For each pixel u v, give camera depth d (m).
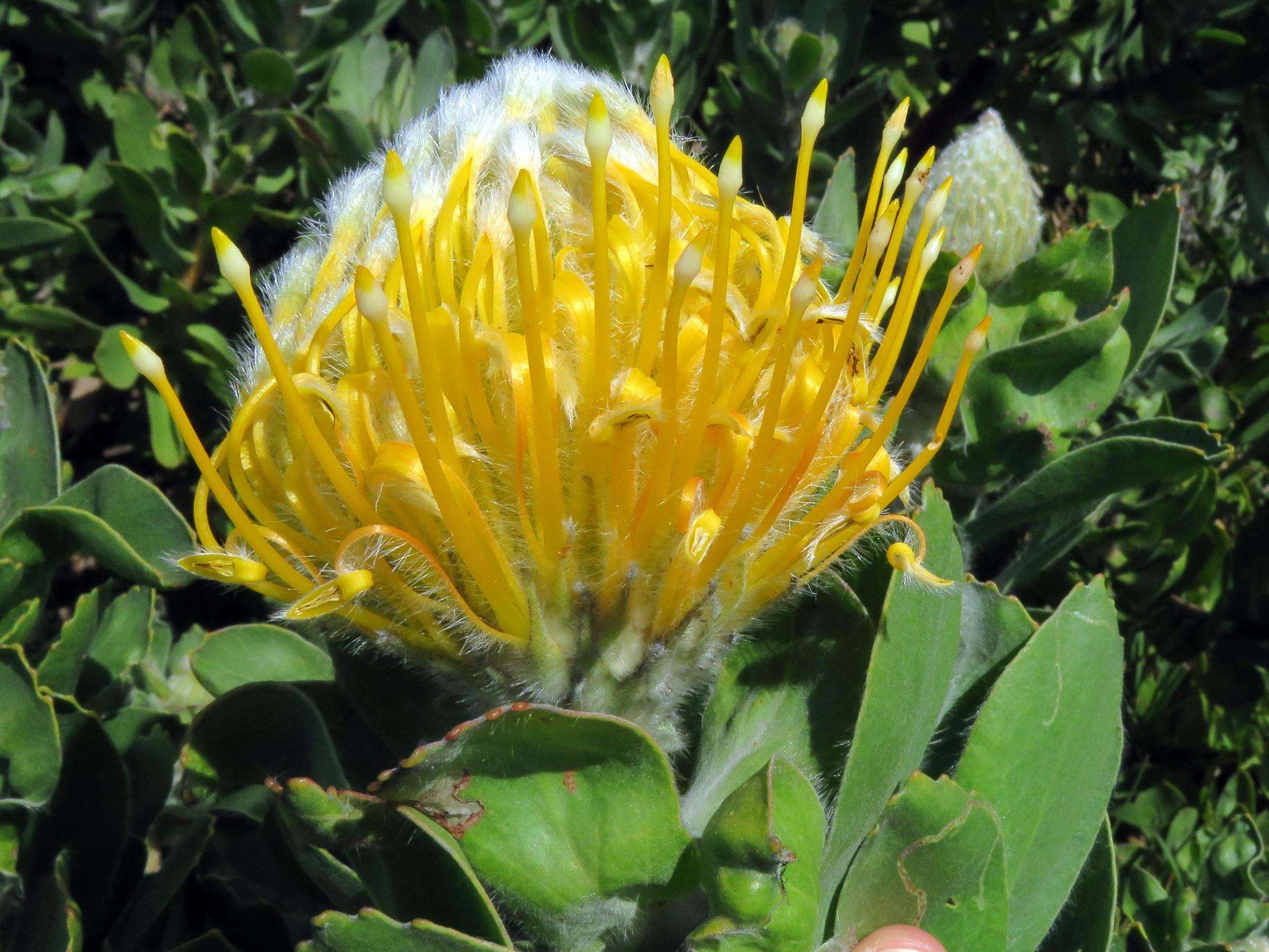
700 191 0.16
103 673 0.27
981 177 0.23
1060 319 0.24
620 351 0.15
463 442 0.14
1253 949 0.27
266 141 0.38
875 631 0.19
